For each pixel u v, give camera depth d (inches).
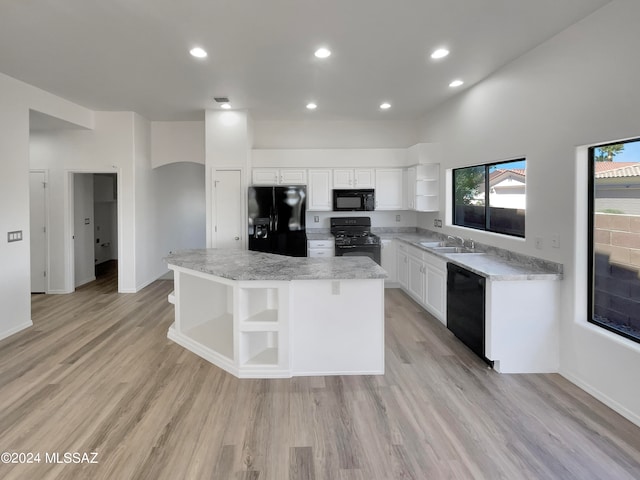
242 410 97.7
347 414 95.9
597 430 88.7
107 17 106.1
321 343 117.2
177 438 86.2
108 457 79.7
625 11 92.0
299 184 228.8
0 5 99.4
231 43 123.2
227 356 121.4
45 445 83.5
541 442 84.4
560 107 114.8
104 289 233.0
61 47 125.7
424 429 89.4
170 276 268.4
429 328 160.2
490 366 123.4
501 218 158.2
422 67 145.5
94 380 113.9
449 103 194.1
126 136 216.7
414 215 253.3
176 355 132.6
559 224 116.7
